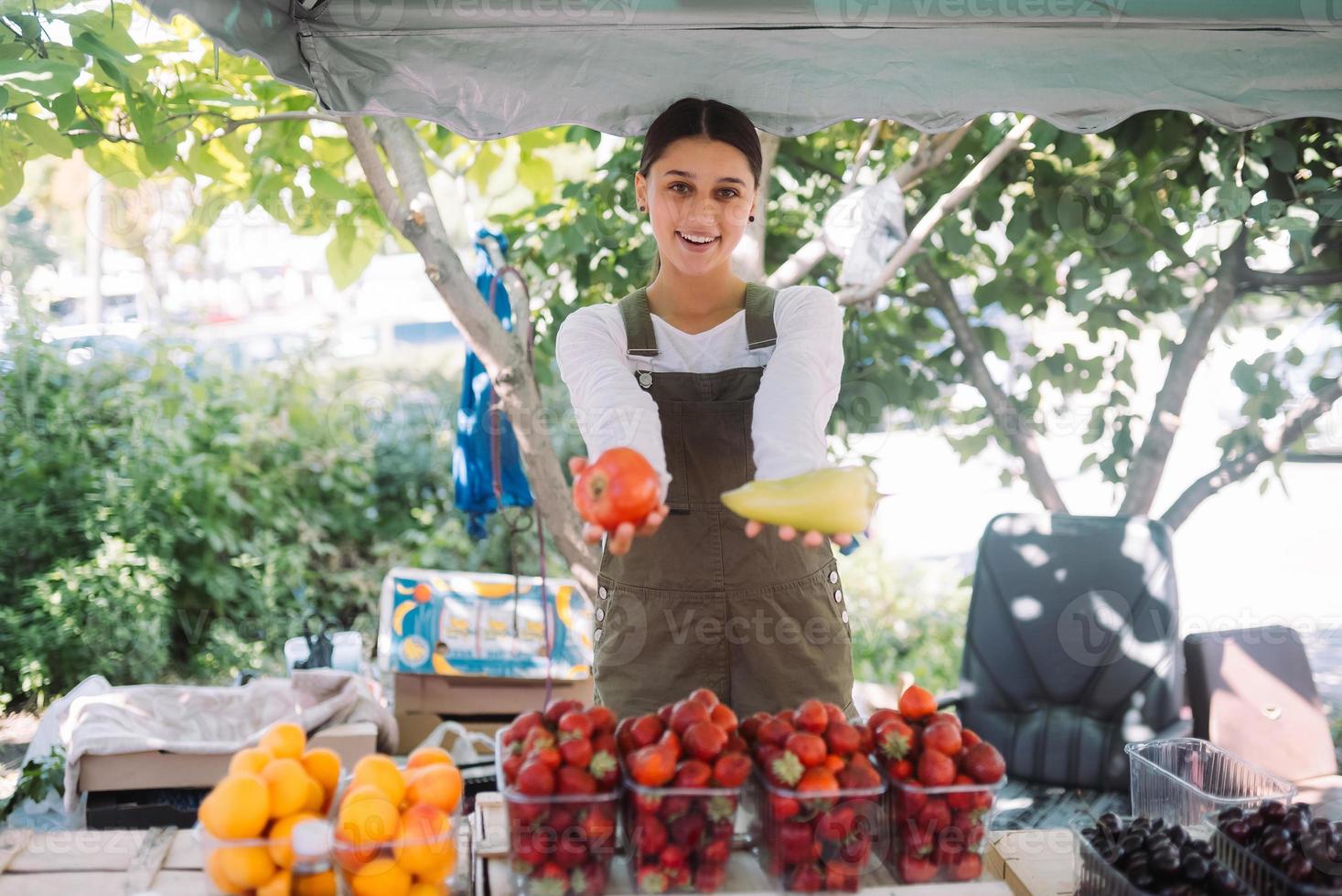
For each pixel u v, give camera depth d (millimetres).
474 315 3229
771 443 1755
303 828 1453
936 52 2424
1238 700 3000
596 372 1952
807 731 1595
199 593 5500
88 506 5309
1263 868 1600
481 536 3551
